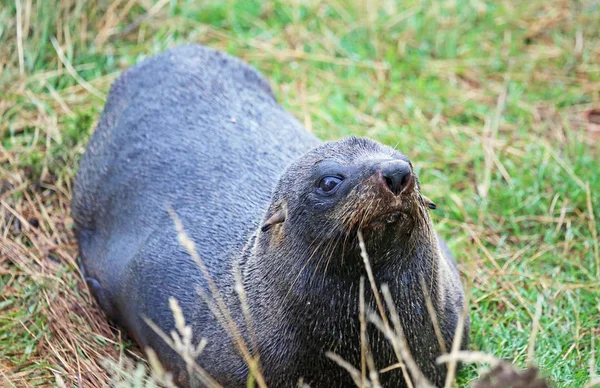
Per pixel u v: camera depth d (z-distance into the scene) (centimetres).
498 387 1338
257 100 2186
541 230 2392
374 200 1468
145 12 3117
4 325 2081
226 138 2031
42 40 2878
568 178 2492
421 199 1539
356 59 3009
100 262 2092
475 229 2392
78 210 2200
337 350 1608
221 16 3125
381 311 1509
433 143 2677
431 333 1656
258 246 1689
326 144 1634
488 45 3094
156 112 2128
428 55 3053
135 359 2003
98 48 2959
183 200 1959
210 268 1822
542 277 2227
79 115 2583
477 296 2162
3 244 2302
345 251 1530
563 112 2825
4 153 2573
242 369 1672
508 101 2842
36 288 2153
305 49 3050
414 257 1568
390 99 2869
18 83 2788
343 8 3175
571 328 2038
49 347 2017
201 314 1778
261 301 1659
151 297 1886
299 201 1577
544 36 3131
